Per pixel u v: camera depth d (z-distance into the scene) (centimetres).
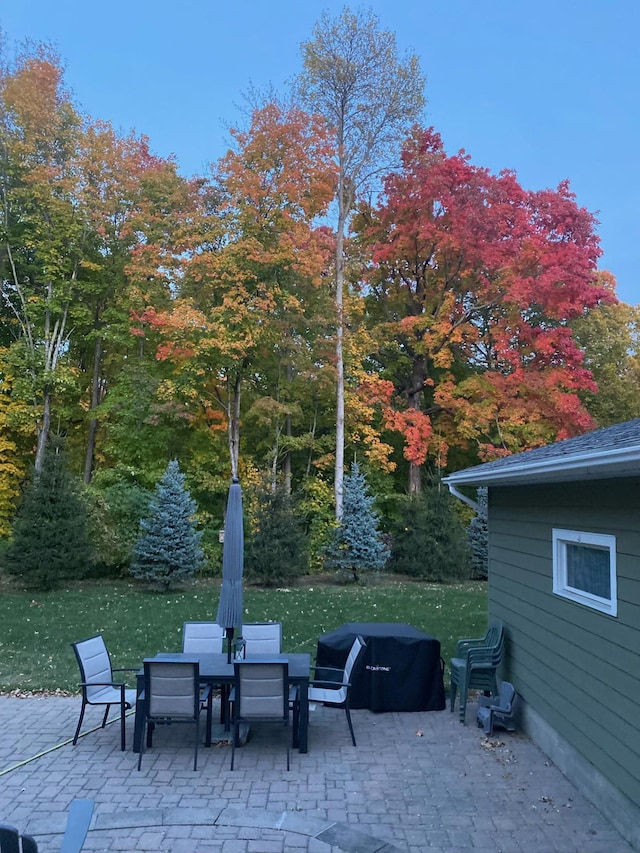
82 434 2384
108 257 2239
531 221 2331
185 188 2134
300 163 2056
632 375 2716
